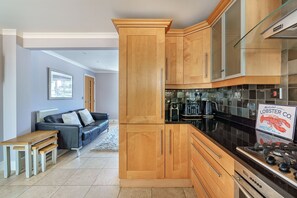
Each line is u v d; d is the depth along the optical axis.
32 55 3.54
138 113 2.18
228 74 1.79
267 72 1.54
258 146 1.12
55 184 2.34
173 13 2.20
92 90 7.35
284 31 1.08
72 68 5.43
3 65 2.82
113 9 2.09
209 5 2.01
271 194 0.75
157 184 2.27
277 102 1.57
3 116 2.84
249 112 1.94
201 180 1.76
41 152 2.71
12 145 2.51
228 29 1.78
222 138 1.45
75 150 3.83
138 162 2.21
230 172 1.14
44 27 2.65
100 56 4.66
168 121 2.30
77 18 2.33
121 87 2.17
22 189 2.21
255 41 1.33
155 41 2.16
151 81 2.18
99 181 2.42
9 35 2.79
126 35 2.15
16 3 1.94
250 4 1.47
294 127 1.33
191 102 2.80
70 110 5.23
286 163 0.82
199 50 2.36
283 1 1.46
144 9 2.10
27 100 3.10
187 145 2.21
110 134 5.42
